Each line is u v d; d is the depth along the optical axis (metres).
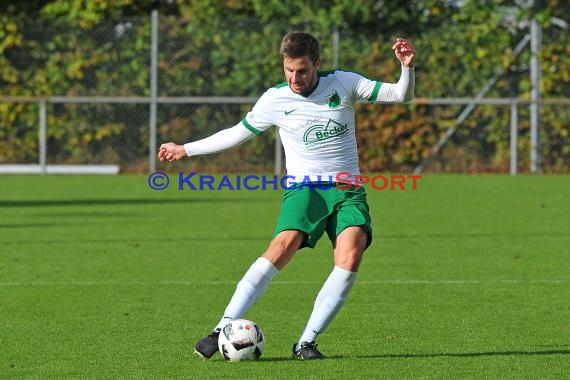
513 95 61.47
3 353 20.09
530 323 22.75
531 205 46.00
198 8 62.44
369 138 61.53
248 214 42.94
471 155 61.66
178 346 20.62
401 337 21.41
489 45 61.03
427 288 26.97
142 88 61.88
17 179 58.50
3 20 61.25
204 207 45.47
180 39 61.22
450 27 61.12
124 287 27.22
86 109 61.88
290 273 29.34
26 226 39.09
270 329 22.23
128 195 50.53
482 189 52.84
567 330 22.05
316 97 19.56
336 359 19.47
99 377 18.27
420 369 18.70
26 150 61.91
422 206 45.75
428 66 61.31
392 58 61.00
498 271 29.55
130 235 36.78
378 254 32.62
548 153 61.38
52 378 18.25
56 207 45.38
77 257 32.03
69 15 61.84
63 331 22.02
